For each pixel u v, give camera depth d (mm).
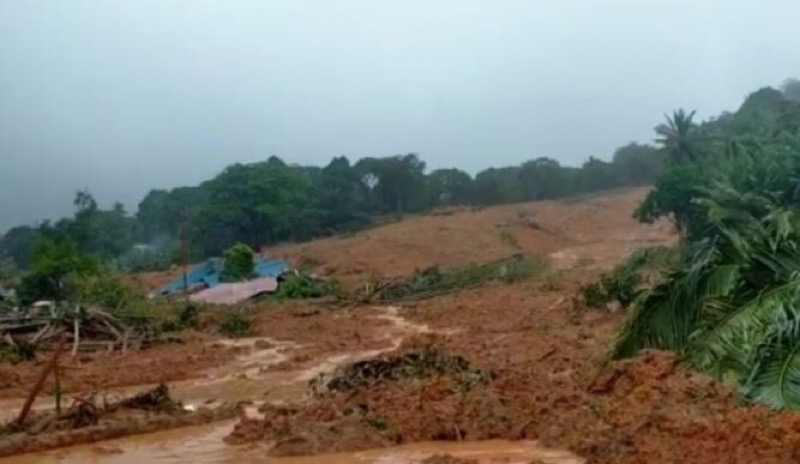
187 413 15797
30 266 45031
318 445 12453
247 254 56719
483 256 73938
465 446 12328
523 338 24812
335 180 96312
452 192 107938
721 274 13703
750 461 9664
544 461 11109
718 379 12734
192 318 34719
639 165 107188
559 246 79188
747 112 74000
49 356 26016
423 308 39656
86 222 77312
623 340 15109
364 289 48219
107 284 37125
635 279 28891
